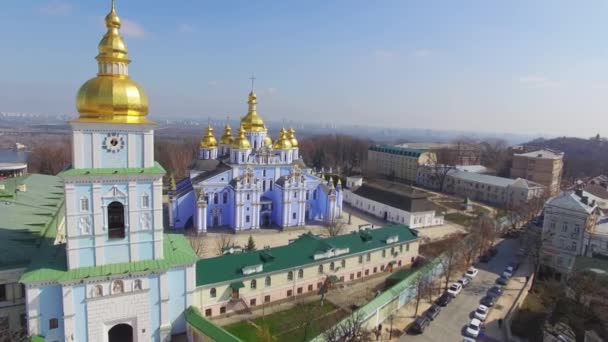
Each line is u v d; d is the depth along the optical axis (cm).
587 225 8025
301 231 10619
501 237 10675
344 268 7194
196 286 5497
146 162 4484
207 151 11912
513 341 5659
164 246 5028
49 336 4253
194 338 4666
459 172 17462
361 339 4803
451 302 6762
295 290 6575
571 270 7344
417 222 11519
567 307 6362
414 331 5738
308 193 11575
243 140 10581
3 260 4594
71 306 4244
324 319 5969
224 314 5872
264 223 10975
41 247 5097
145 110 4459
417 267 8188
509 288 7425
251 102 11706
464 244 8412
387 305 5991
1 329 4434
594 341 5459
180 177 17962
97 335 4403
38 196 7875
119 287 4447
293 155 12706
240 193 10181
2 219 5856
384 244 7794
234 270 5972
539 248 8181
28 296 4109
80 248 4288
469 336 5672
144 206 4519
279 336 5478
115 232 4503
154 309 4659
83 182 4197
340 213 12044
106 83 4203
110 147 4303
